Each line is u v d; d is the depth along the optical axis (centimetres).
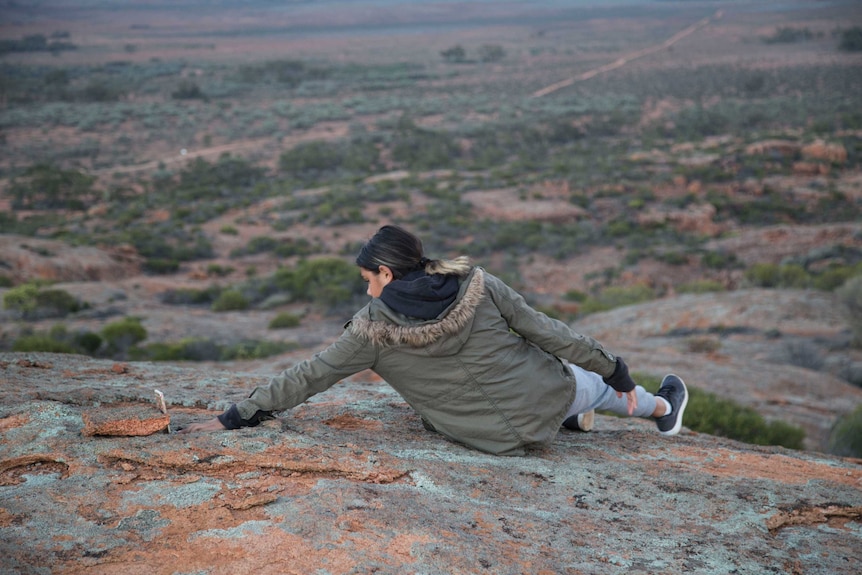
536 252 5225
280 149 13500
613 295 3170
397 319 261
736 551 228
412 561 198
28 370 388
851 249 4603
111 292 3938
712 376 1378
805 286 2820
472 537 216
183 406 336
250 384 392
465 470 269
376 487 241
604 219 6309
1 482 230
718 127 12756
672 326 1945
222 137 15600
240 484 234
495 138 12062
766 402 1258
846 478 314
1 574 176
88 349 2484
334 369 268
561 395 291
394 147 11562
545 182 7362
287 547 200
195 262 5294
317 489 233
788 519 255
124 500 220
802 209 6406
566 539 225
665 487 274
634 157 8650
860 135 10194
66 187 9431
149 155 13750
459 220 6009
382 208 6581
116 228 6644
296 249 5500
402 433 309
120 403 321
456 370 274
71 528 204
